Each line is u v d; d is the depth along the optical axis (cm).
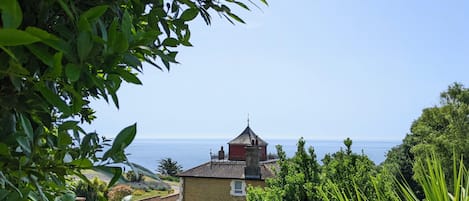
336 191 288
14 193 56
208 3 112
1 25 46
